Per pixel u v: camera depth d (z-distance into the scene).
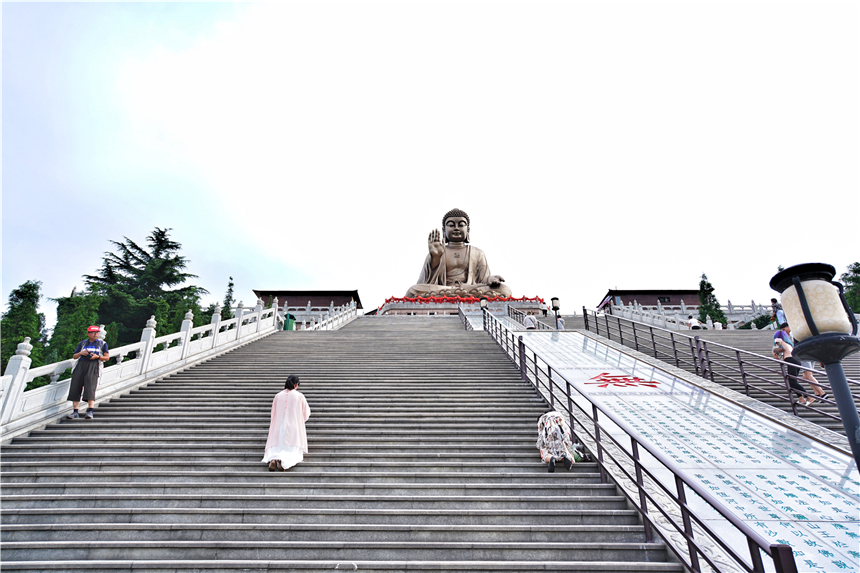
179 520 5.60
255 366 12.47
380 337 17.05
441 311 34.47
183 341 12.78
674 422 7.99
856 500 5.24
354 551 5.05
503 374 11.31
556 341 16.22
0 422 7.58
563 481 6.15
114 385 9.97
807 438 7.12
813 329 3.47
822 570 4.10
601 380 10.83
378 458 6.96
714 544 4.61
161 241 41.47
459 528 5.27
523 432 7.66
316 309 40.53
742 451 6.70
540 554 4.93
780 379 10.83
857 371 11.28
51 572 4.80
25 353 8.21
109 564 4.80
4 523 5.52
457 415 8.54
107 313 30.02
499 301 31.70
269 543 5.08
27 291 24.03
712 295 35.44
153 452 7.09
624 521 5.34
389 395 9.74
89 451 7.23
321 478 6.36
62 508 5.75
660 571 4.51
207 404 9.34
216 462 6.74
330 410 8.78
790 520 4.91
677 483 4.29
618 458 6.54
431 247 41.06
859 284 32.97
